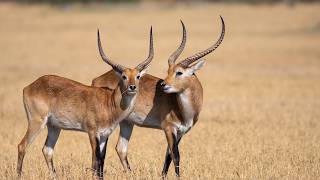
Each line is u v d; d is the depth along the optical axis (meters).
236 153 30.28
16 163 28.03
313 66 72.62
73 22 132.62
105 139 25.64
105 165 28.58
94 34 112.75
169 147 26.31
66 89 25.84
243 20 135.38
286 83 58.28
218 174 25.70
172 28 122.00
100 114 25.25
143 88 27.05
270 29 118.00
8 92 52.34
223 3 179.38
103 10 160.25
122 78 25.11
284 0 179.38
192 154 30.42
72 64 75.31
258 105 46.22
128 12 154.50
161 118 26.73
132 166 28.38
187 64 26.09
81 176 25.23
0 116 41.50
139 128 38.62
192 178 25.25
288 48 90.69
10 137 34.56
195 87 26.23
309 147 31.56
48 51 90.19
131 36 109.50
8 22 133.62
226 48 91.75
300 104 46.69
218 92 52.78
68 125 26.00
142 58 81.31
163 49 91.38
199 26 124.44
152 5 176.38
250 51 88.19
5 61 77.38
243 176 25.39
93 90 25.66
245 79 61.25
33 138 25.97
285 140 33.47
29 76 63.12
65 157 29.88
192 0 188.38
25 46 96.12
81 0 170.88
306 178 25.16
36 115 25.97
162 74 63.72
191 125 26.62
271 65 73.81
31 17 143.50
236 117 41.19
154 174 25.73
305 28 116.56
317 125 38.16
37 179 25.08
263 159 28.75
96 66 73.31
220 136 34.91
